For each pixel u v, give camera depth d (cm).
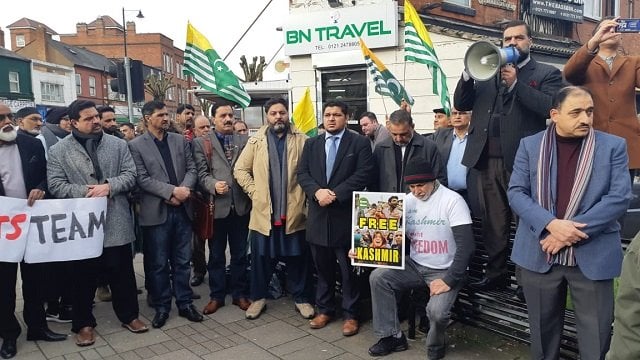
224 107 495
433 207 373
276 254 460
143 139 448
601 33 329
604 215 262
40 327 427
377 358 376
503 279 407
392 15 802
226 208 477
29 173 402
